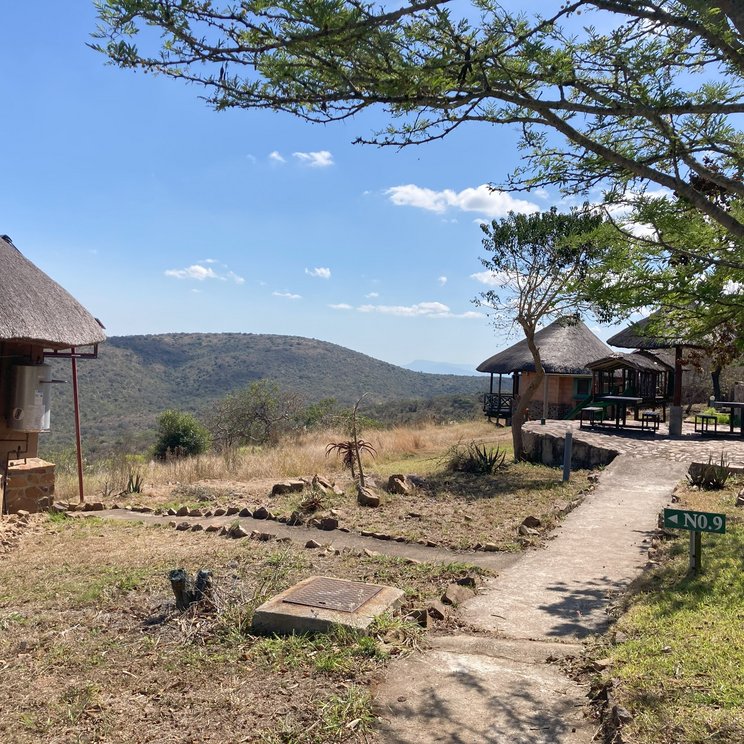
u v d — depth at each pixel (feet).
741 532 25.90
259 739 12.18
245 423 99.76
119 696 14.16
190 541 29.01
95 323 40.06
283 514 35.37
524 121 11.23
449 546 28.53
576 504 35.35
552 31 11.19
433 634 17.40
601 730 12.23
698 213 12.39
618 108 10.59
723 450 51.34
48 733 12.75
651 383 83.25
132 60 10.05
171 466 59.82
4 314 31.81
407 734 12.26
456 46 10.14
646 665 14.23
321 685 14.12
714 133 11.68
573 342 100.48
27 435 36.63
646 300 12.37
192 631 17.43
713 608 17.54
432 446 75.36
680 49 11.22
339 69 10.09
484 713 13.00
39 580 23.21
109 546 28.25
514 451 58.95
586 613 19.33
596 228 14.76
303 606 17.87
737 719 11.50
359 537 30.68
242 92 10.41
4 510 34.55
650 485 39.93
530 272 54.39
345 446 51.39
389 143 11.55
